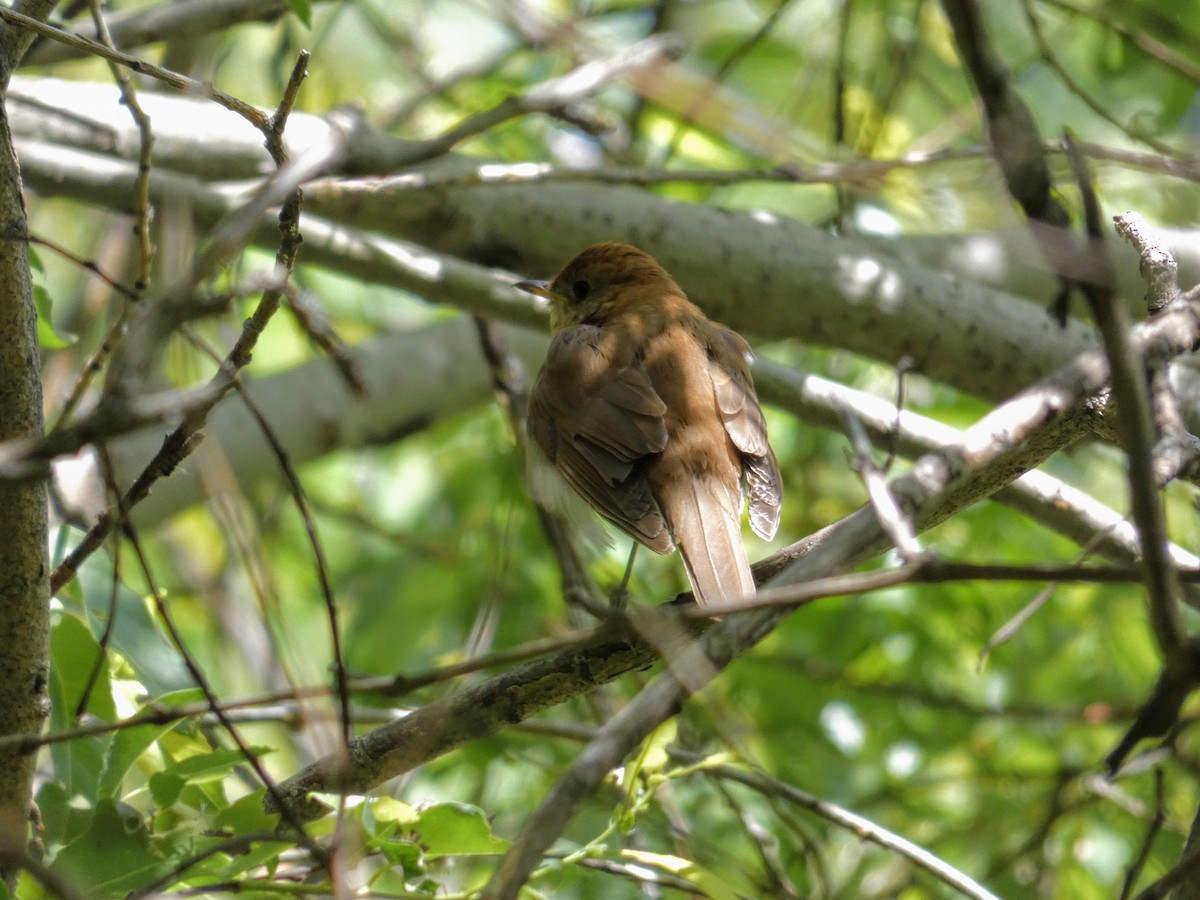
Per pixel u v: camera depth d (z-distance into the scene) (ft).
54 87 36.32
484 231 37.58
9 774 21.21
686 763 32.45
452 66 55.72
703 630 24.98
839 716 45.55
